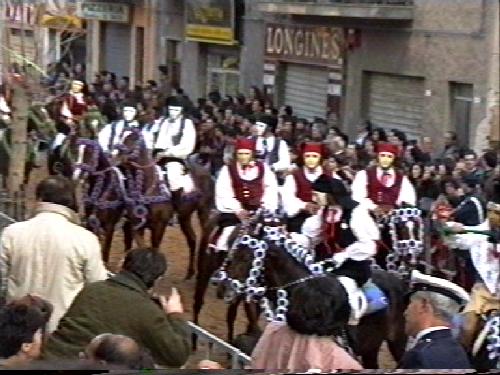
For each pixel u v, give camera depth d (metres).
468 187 16.08
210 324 14.04
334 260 10.77
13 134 16.45
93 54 40.84
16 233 7.91
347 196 11.12
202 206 15.98
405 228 12.72
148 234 18.27
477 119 24.34
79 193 16.31
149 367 5.22
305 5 28.91
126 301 6.73
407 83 27.06
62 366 4.70
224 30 33.50
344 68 29.05
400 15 26.23
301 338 6.03
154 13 37.69
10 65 17.66
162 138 16.95
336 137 20.98
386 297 10.54
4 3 17.64
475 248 9.81
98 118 20.17
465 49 24.67
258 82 32.69
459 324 9.16
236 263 11.20
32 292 7.82
